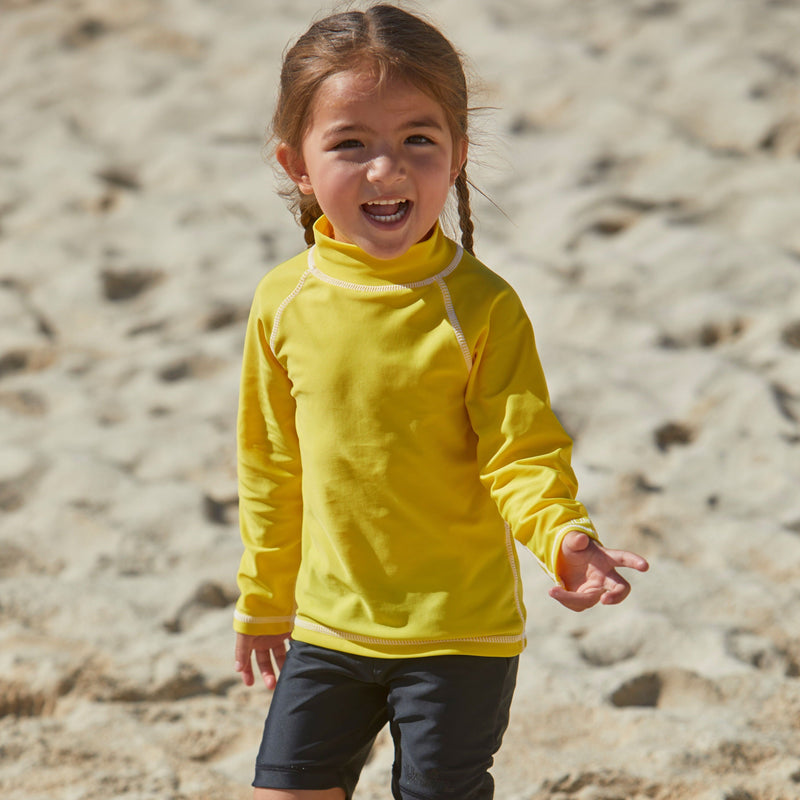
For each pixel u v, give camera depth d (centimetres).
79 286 2288
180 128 3039
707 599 1309
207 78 3291
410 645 694
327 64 681
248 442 781
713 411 1758
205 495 1597
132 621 1295
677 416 1755
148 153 2922
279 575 789
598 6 3522
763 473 1597
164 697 1171
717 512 1511
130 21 3650
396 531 700
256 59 3362
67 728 1099
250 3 3762
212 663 1223
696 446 1688
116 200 2656
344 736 725
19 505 1579
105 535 1491
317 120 690
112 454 1722
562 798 967
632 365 1900
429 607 695
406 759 695
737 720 1077
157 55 3447
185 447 1744
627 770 990
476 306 700
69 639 1257
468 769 687
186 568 1439
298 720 723
